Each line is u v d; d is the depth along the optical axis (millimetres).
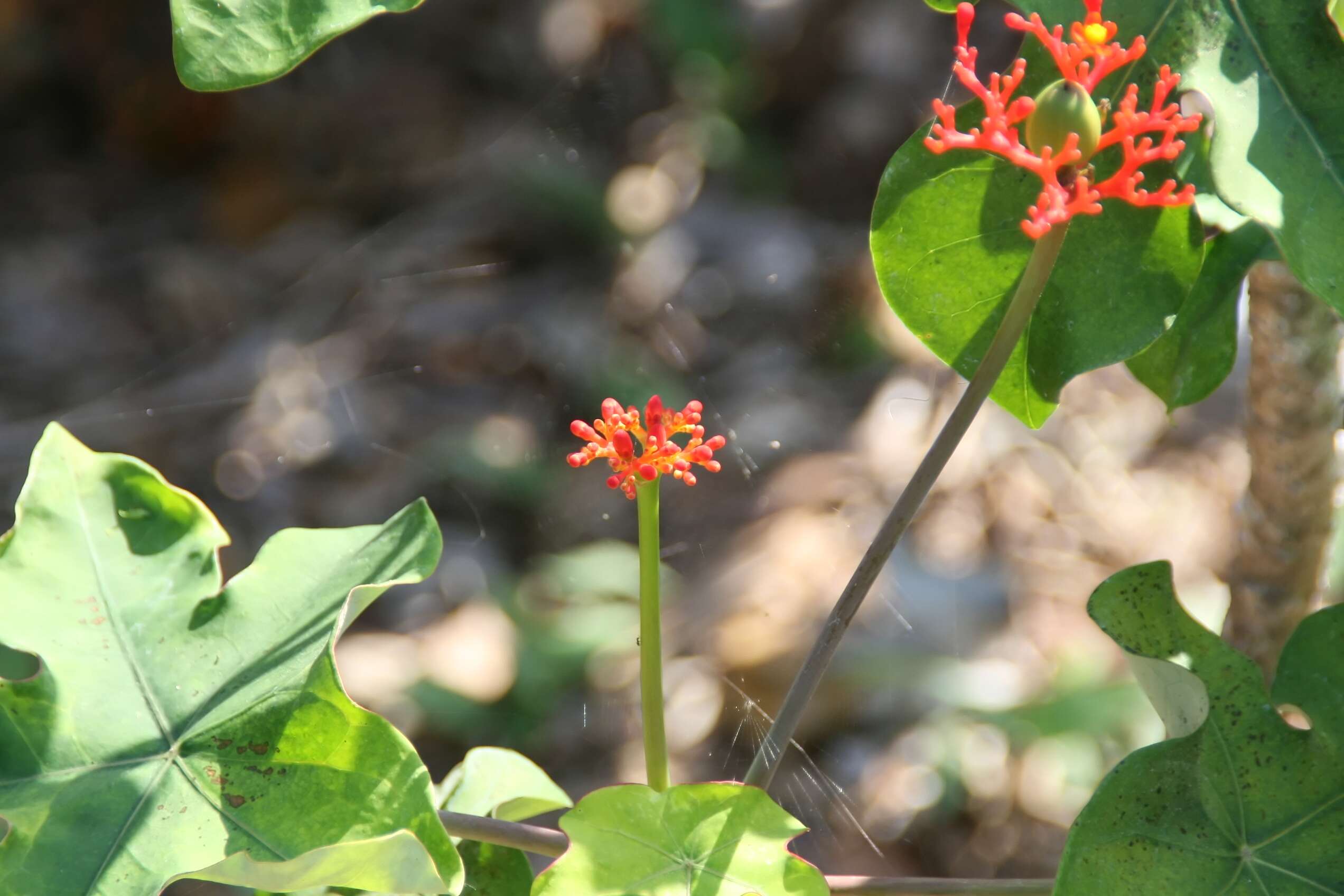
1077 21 1107
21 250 6570
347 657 4000
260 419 5172
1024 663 3738
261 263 6332
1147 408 4691
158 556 1326
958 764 3451
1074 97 976
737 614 3838
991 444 4375
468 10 7062
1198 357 1424
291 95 7133
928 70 5707
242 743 1149
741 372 4629
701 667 3744
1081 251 1177
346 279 5781
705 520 4250
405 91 6918
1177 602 1136
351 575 1298
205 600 1281
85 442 5195
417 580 1229
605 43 6066
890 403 4391
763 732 3189
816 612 3809
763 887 1102
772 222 5293
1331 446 1573
